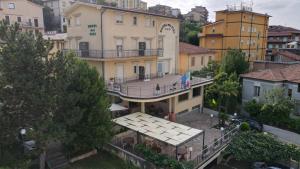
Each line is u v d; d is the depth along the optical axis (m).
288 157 25.78
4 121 17.98
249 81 37.75
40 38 18.61
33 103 17.88
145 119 26.03
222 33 62.97
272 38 84.62
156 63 39.47
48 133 18.42
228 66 42.38
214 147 25.48
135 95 27.77
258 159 26.11
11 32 17.92
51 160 21.53
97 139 21.67
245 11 59.72
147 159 22.12
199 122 33.34
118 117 27.17
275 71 38.03
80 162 22.59
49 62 18.91
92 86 21.69
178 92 30.42
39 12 71.00
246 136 28.50
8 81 17.69
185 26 85.00
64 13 36.78
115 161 23.34
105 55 32.47
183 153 22.95
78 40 36.06
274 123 32.81
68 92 20.69
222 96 36.44
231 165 26.91
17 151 21.67
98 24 32.50
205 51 52.62
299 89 33.28
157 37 39.31
